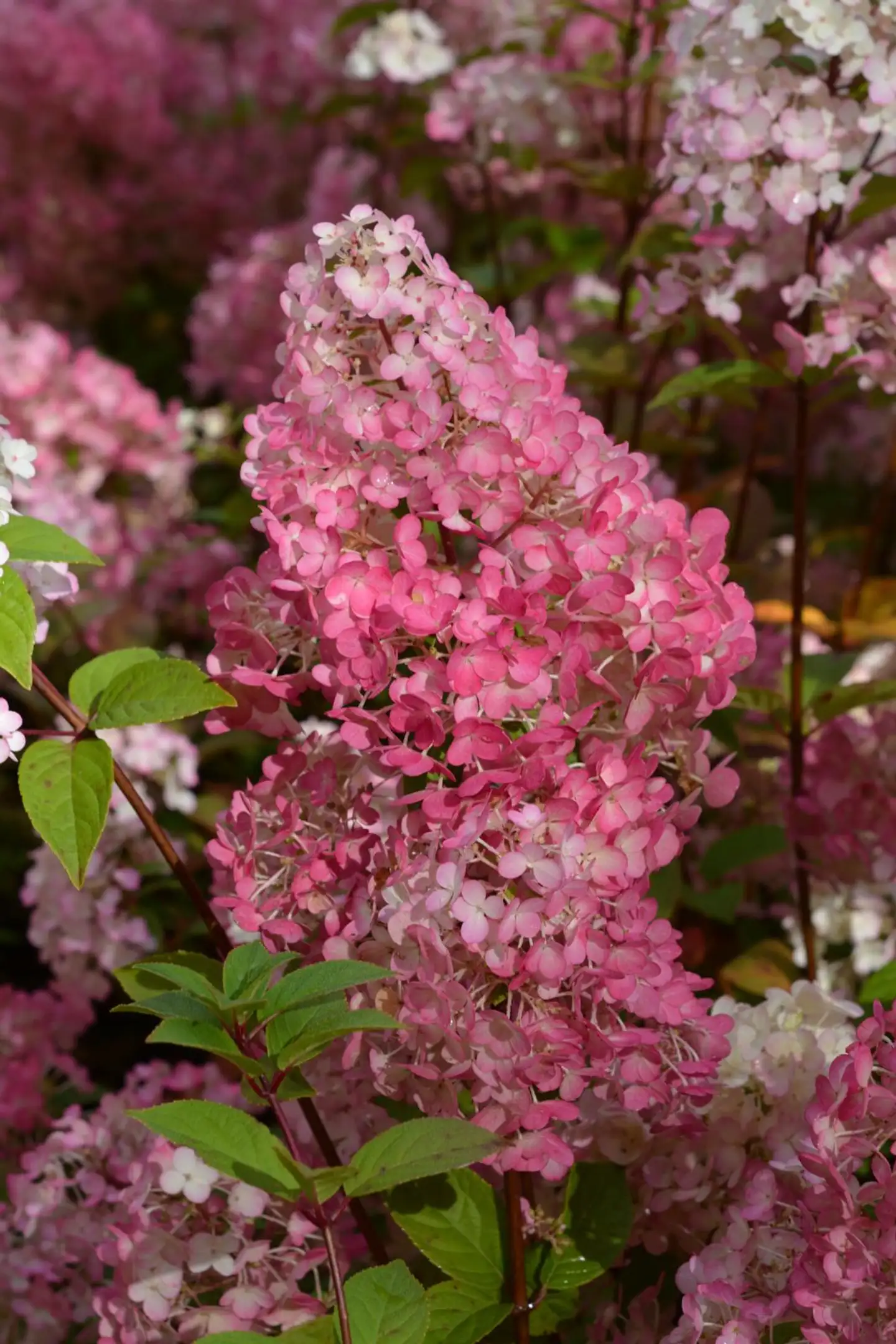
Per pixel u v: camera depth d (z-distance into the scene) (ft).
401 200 7.24
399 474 3.49
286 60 10.08
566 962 3.39
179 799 4.81
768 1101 3.74
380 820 3.52
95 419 6.57
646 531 3.46
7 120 10.51
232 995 3.46
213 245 11.06
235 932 4.27
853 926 4.77
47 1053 4.58
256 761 5.76
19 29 10.52
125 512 6.90
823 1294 3.48
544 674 3.40
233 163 11.12
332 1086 3.87
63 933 4.67
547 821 3.40
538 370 3.52
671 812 3.55
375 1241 3.75
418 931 3.39
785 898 4.91
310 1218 3.70
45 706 5.57
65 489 6.46
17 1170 4.37
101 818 3.46
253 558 6.14
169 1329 3.67
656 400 4.22
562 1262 3.70
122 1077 5.30
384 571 3.43
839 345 4.04
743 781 4.81
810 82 3.95
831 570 5.98
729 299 4.24
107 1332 3.68
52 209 10.58
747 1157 3.76
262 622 3.57
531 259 8.27
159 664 3.54
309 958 3.59
